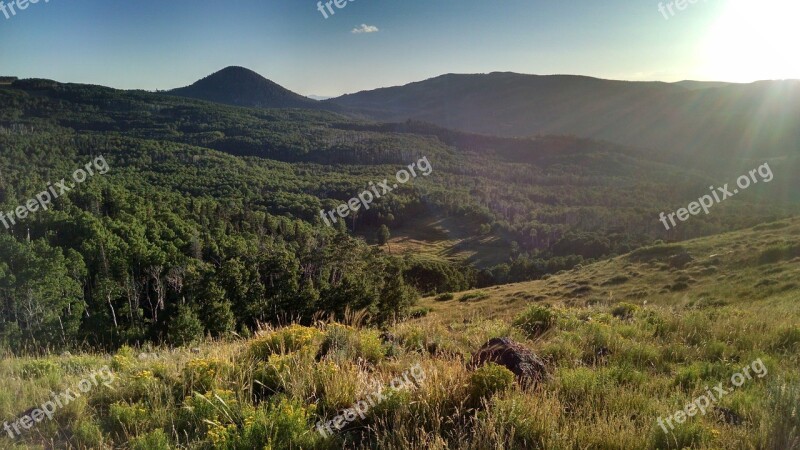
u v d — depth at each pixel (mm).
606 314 8422
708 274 30922
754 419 3686
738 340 6219
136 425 3633
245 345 6309
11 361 5887
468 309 35688
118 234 59031
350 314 7070
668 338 6684
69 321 34344
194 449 3293
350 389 4121
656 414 3686
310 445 3258
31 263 34656
